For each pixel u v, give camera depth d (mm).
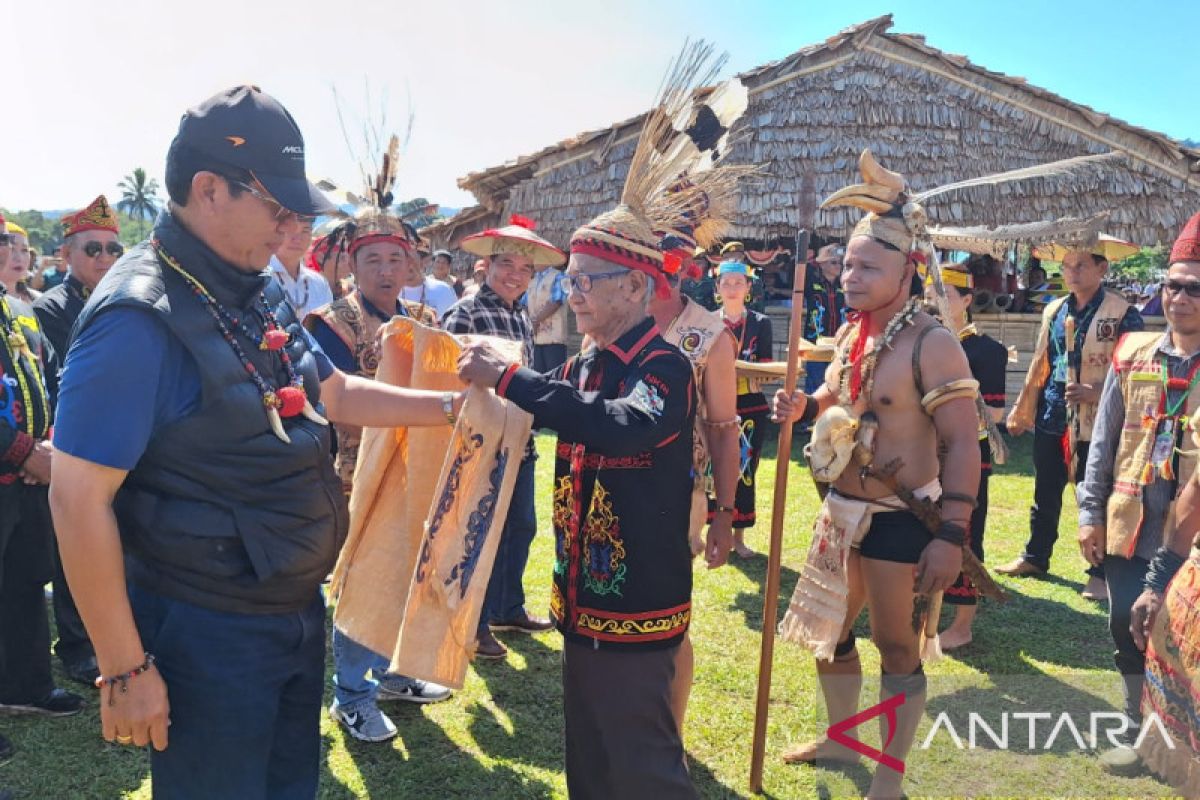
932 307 2740
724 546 2975
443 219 13703
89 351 1581
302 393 1859
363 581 2594
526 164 12227
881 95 11414
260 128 1688
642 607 2119
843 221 11078
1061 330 5125
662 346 2152
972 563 2688
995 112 11344
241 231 1728
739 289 5477
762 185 11242
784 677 3826
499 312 4223
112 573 1588
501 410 2111
